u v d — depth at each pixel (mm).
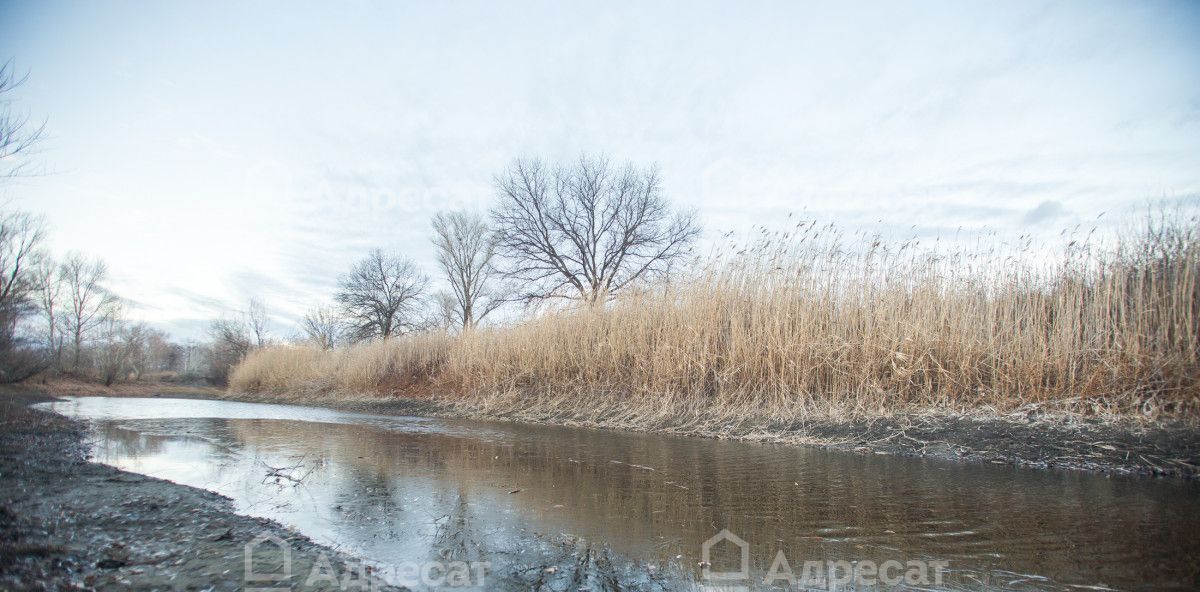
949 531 4617
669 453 8453
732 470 7082
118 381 42906
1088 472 6820
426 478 6504
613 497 5684
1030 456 7438
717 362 12422
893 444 8531
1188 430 7211
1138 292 8594
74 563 3605
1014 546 4258
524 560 3961
